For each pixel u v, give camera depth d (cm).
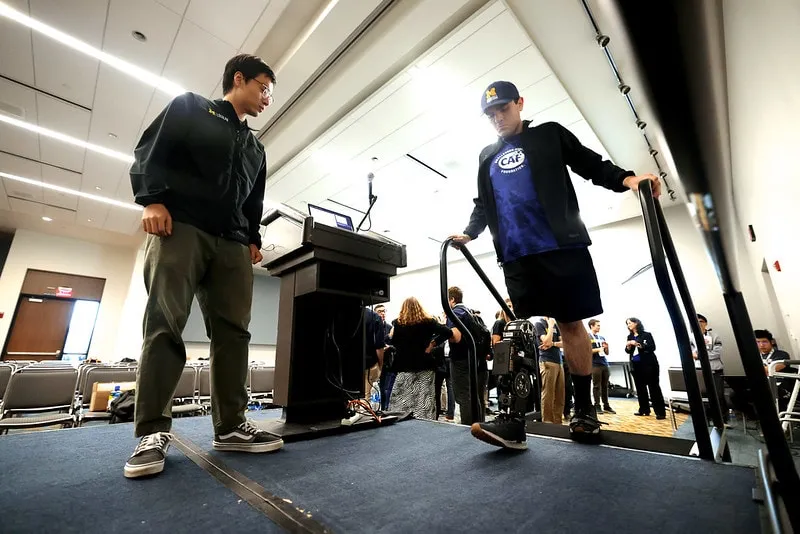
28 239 870
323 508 78
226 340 128
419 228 786
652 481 88
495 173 148
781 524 63
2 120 491
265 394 442
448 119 455
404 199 660
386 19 345
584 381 133
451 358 278
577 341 135
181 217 116
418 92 412
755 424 392
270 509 77
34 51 383
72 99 450
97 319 919
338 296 172
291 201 673
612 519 71
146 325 110
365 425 159
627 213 679
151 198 112
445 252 159
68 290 898
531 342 130
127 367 395
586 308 129
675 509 74
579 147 138
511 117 144
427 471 99
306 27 373
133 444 122
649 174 119
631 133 459
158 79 418
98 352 905
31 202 736
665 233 123
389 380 411
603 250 731
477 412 155
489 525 71
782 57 238
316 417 169
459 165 551
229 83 143
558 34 344
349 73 389
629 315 691
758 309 527
